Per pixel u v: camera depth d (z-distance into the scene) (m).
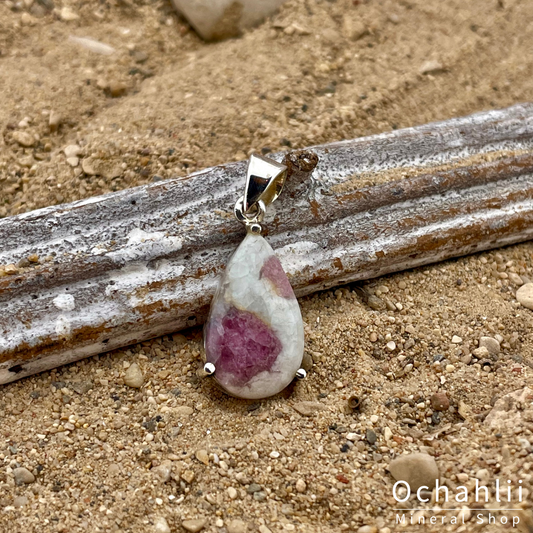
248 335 0.14
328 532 0.13
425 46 0.20
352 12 0.20
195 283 0.15
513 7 0.20
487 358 0.15
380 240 0.16
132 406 0.14
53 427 0.14
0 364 0.14
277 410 0.14
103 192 0.17
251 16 0.19
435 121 0.18
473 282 0.16
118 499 0.13
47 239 0.15
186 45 0.19
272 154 0.16
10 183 0.17
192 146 0.17
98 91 0.18
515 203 0.16
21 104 0.18
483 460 0.13
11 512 0.13
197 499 0.13
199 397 0.15
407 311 0.16
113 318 0.14
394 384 0.15
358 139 0.16
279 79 0.18
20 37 0.19
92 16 0.19
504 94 0.19
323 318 0.16
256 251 0.15
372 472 0.14
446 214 0.16
